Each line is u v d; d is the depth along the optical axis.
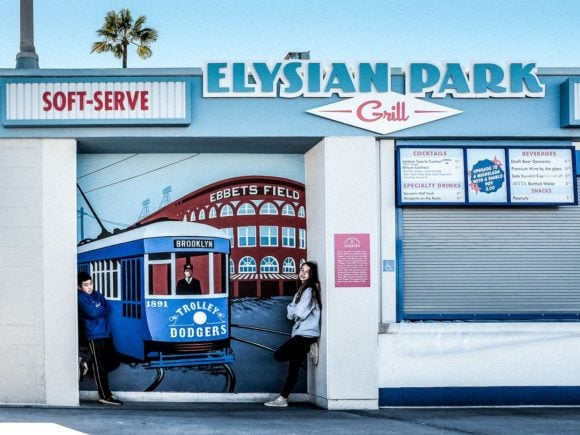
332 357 10.98
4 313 10.82
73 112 10.80
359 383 10.98
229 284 11.81
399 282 11.15
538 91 11.19
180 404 11.39
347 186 11.07
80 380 11.48
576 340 11.25
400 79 11.17
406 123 11.09
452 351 11.12
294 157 12.10
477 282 11.29
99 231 11.70
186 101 10.85
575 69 11.26
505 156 11.26
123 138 10.92
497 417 10.22
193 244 11.75
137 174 11.83
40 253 10.88
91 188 11.76
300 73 11.03
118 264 11.62
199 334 11.66
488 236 11.32
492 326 11.18
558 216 11.43
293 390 11.85
